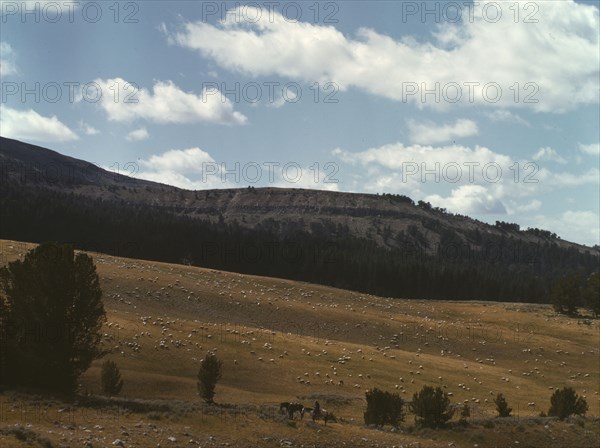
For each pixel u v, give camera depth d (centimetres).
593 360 11075
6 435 3203
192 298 11369
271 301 12175
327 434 4478
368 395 5625
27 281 4684
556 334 13125
